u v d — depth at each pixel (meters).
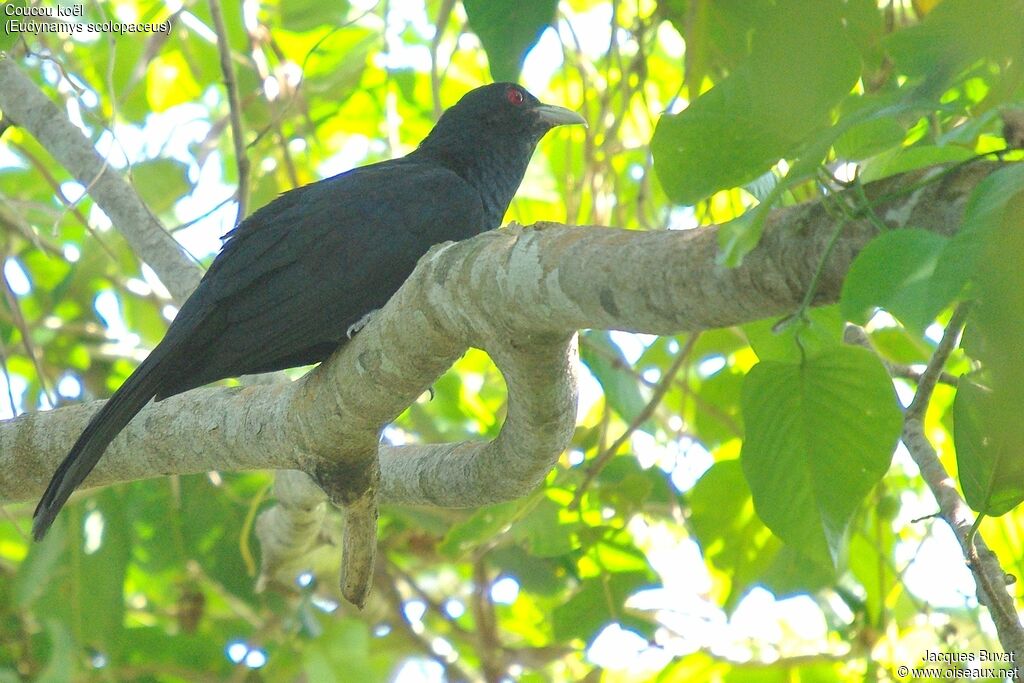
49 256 14.42
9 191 15.85
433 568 15.37
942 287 3.67
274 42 13.57
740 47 10.23
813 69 4.77
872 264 3.97
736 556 10.91
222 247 9.68
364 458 7.57
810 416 6.92
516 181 12.09
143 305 15.69
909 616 12.00
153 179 12.64
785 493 7.31
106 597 12.42
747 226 4.48
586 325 5.59
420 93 16.20
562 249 5.48
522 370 6.31
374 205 9.59
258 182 14.30
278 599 13.34
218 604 15.53
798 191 9.12
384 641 13.66
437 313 6.33
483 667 13.47
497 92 11.84
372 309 9.39
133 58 14.88
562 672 14.73
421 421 13.09
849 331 9.23
